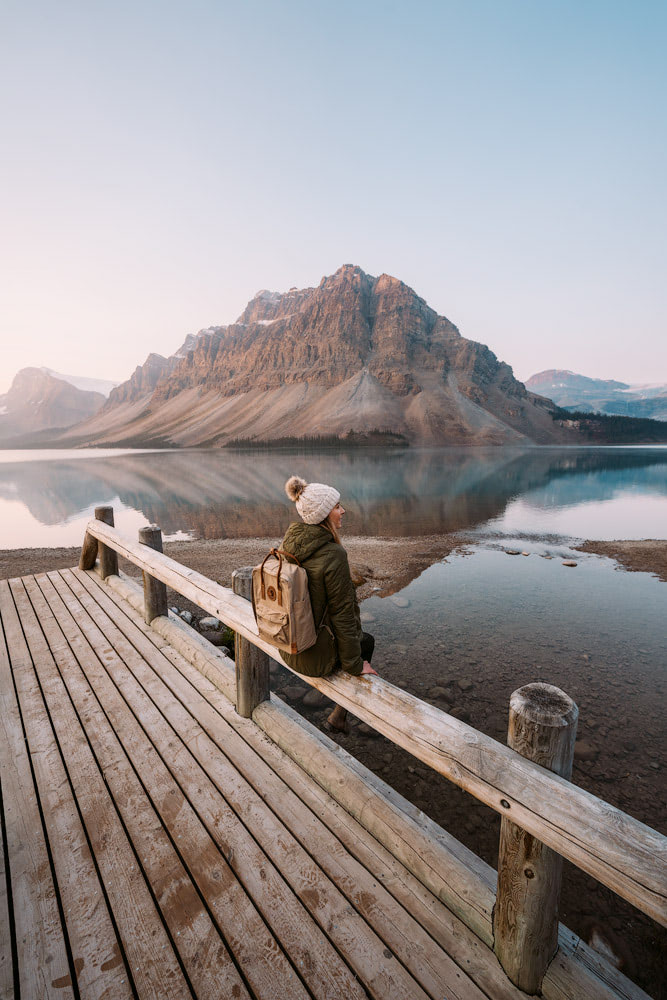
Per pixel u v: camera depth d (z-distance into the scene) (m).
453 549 14.82
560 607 8.82
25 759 2.87
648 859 1.17
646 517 23.16
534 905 1.52
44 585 6.33
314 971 1.67
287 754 2.85
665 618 8.23
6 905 1.94
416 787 3.72
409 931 1.81
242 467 77.06
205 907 1.92
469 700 5.31
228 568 12.34
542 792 1.40
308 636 1.90
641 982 2.33
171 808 2.46
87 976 1.66
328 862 2.12
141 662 4.11
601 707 5.17
